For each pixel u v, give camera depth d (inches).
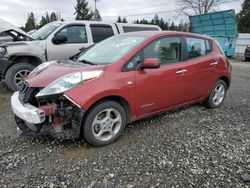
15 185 113.3
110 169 126.8
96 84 142.5
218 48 228.2
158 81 170.1
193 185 115.5
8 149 143.2
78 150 144.4
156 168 128.2
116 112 153.2
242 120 200.4
